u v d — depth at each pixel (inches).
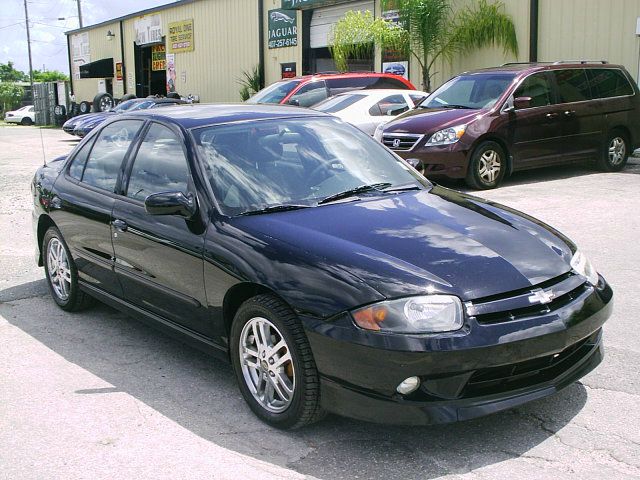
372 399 126.5
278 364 140.3
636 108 478.6
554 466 126.3
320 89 590.2
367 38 706.8
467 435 138.6
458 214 160.4
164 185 174.4
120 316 218.1
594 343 146.7
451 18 692.1
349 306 127.6
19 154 804.0
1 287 252.5
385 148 198.2
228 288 148.4
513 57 652.1
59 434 142.6
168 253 165.2
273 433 141.9
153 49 1379.2
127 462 131.1
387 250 138.4
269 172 170.4
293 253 139.6
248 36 1044.5
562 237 159.9
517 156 426.9
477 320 126.0
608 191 399.9
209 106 201.2
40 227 230.4
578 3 595.2
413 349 122.1
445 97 458.6
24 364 180.1
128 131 197.8
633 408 147.3
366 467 128.1
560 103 442.3
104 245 191.5
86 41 1632.6
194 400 157.9
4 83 2549.2
